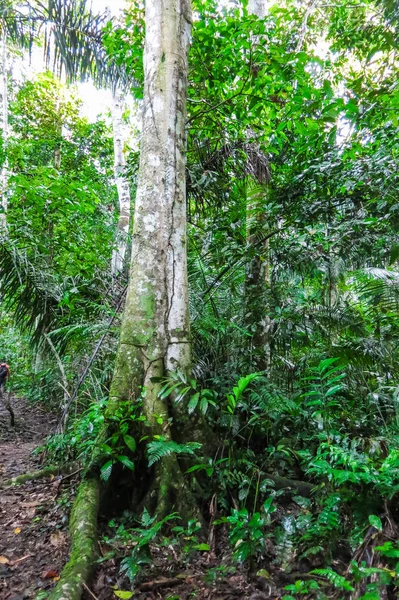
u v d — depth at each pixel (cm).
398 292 423
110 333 505
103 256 659
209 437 322
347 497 236
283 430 383
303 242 476
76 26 666
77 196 638
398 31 494
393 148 433
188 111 513
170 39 366
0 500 355
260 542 234
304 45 721
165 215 347
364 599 162
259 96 457
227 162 524
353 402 392
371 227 464
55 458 452
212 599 214
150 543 263
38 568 252
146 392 316
